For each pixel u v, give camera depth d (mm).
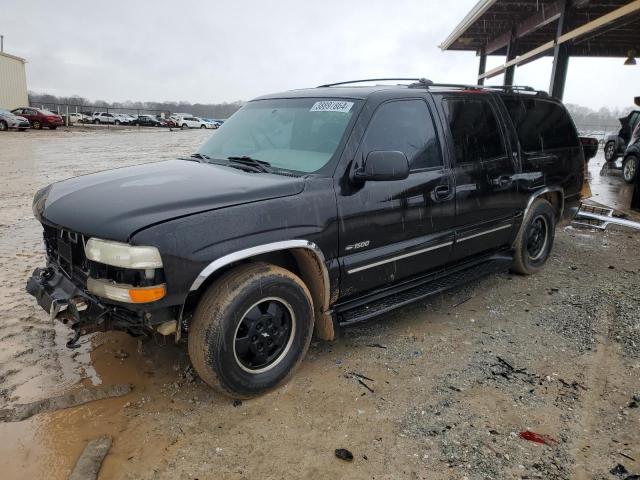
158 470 2459
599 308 4430
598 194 10445
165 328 2711
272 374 3061
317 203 3098
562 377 3328
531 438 2725
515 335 3934
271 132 3803
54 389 3084
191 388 3145
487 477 2445
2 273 5020
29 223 7121
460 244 4188
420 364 3488
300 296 3102
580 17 12820
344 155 3293
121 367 3350
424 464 2525
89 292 2756
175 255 2568
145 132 38406
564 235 7008
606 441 2709
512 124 4695
